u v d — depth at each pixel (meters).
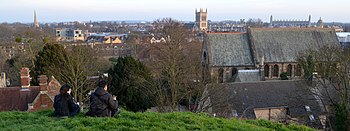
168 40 81.69
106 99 16.66
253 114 43.72
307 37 72.94
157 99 42.50
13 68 71.44
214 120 17.80
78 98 43.75
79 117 16.69
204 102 41.19
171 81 41.16
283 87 47.91
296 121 43.31
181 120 17.09
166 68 43.66
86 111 18.55
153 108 50.31
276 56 69.38
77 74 43.31
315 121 43.25
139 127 15.24
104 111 16.64
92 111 16.66
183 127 15.83
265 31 71.44
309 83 47.22
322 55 49.09
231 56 68.00
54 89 32.38
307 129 19.73
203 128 16.08
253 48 68.56
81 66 46.72
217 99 42.00
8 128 15.05
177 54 53.16
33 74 49.84
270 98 46.03
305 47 71.62
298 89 47.00
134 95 49.34
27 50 74.06
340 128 36.12
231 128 16.75
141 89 49.12
